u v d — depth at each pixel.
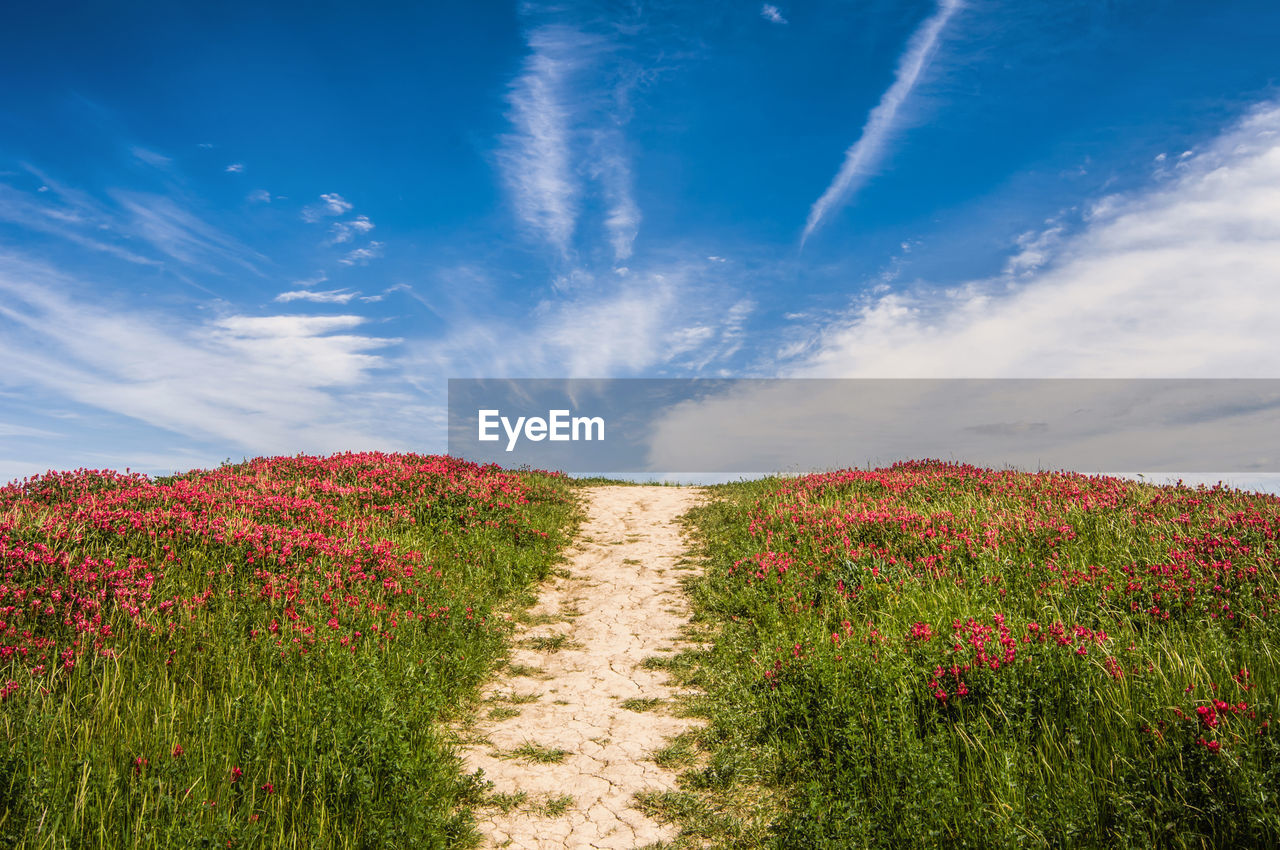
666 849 5.22
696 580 12.65
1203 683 5.68
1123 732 5.41
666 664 9.16
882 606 9.30
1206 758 4.58
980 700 6.14
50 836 4.23
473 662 8.78
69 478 13.64
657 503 20.09
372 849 4.81
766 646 8.77
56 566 8.27
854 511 13.79
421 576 11.03
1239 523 9.84
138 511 10.98
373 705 6.20
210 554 9.88
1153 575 8.30
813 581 10.66
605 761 6.66
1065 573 9.02
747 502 17.70
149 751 5.51
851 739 5.67
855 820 4.98
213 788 5.16
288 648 7.47
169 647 7.38
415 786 5.50
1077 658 6.18
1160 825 4.43
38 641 6.93
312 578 9.72
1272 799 4.20
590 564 14.01
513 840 5.37
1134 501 12.44
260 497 13.31
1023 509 12.42
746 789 5.99
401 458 18.69
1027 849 4.46
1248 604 7.31
